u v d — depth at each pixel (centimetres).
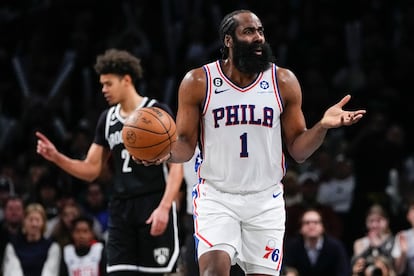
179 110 966
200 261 945
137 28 2572
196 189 984
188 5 2664
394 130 2106
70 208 1720
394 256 1669
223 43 964
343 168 1967
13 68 2511
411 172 2080
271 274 965
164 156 934
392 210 1908
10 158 2147
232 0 2634
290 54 2416
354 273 1515
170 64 2477
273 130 955
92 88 2395
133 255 1198
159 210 1158
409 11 2480
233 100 947
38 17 2667
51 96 2322
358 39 2441
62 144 2081
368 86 2291
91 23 2595
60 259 1650
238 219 961
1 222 1817
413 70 2345
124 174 1192
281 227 970
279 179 975
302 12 2575
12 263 1638
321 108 2234
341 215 1939
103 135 1207
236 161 948
